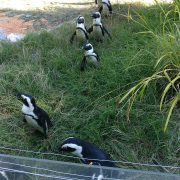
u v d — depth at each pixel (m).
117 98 3.52
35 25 5.32
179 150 3.11
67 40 4.59
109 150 3.16
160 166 2.91
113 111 3.39
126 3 5.63
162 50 3.64
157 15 4.83
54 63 4.11
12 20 5.48
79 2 6.09
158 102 3.51
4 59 4.30
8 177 2.29
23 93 3.36
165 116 3.34
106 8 5.14
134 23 4.81
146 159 3.09
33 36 4.67
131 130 3.30
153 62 3.70
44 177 2.24
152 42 3.98
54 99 3.70
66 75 3.96
